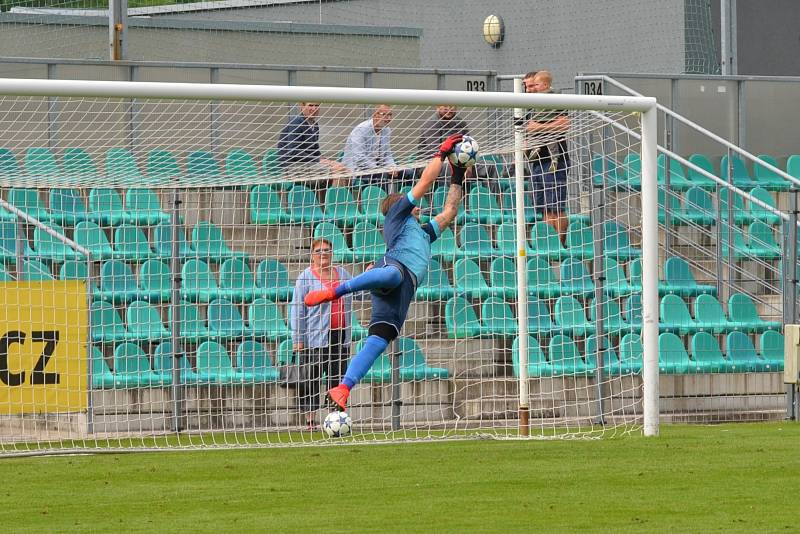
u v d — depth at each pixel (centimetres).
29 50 4691
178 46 5088
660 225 4709
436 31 5825
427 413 3722
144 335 3706
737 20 6041
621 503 2192
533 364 3797
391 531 1959
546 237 4128
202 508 2191
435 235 2973
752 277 4578
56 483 2489
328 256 3662
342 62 5362
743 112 5416
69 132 3919
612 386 3872
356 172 3884
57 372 3316
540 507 2159
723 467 2603
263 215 4138
